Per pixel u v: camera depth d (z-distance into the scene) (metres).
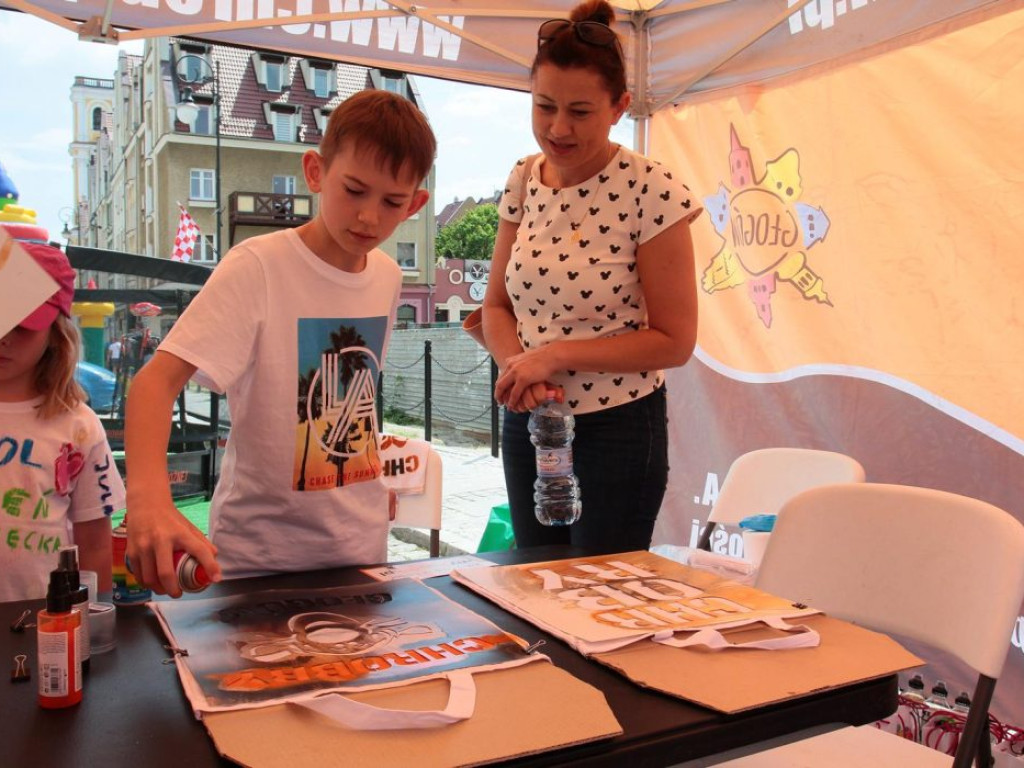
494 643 0.86
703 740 0.71
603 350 1.47
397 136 1.15
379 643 0.85
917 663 0.86
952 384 2.44
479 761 0.62
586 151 1.53
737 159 3.00
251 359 1.29
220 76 15.36
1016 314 2.29
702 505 3.23
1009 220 2.29
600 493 1.54
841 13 2.61
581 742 0.66
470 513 5.06
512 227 1.76
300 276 1.32
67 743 0.65
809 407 2.85
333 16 2.57
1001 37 2.27
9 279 1.08
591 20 1.60
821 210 2.76
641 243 1.56
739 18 2.91
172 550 0.85
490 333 1.74
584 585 1.09
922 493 1.42
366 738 0.64
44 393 1.65
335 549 1.36
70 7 2.29
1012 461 2.32
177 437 4.76
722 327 3.13
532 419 1.53
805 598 1.49
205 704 0.69
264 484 1.32
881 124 2.56
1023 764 1.94
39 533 1.62
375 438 1.44
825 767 1.40
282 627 0.90
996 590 1.26
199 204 15.11
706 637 0.89
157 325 4.74
